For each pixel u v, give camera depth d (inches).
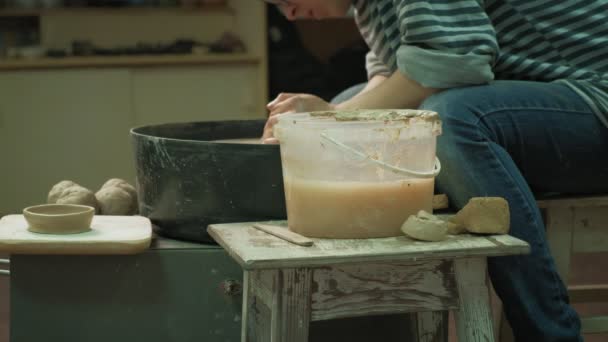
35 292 58.9
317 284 47.1
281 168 58.6
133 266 59.6
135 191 72.2
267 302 48.8
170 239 63.2
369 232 48.7
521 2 65.2
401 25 62.0
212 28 156.3
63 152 141.9
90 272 59.4
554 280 55.2
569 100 61.5
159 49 145.8
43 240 56.3
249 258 43.9
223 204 59.9
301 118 52.7
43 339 59.3
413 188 49.2
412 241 47.7
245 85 144.9
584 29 65.0
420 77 60.7
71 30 153.6
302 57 145.7
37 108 140.5
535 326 54.4
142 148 64.4
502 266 54.3
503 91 60.4
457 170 56.4
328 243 47.4
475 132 56.7
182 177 60.9
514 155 60.6
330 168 48.2
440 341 61.9
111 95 141.3
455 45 59.9
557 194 65.9
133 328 60.0
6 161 141.4
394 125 48.1
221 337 60.4
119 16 154.3
